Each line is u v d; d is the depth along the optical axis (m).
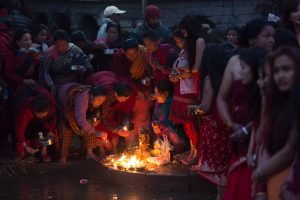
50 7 20.89
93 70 9.09
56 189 7.20
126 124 8.35
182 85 7.20
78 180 7.67
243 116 4.74
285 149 3.67
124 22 21.95
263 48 4.62
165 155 7.45
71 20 21.72
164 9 21.58
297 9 5.62
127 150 8.23
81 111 8.12
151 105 8.55
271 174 3.79
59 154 8.55
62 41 8.59
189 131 7.20
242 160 4.75
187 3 21.22
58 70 8.65
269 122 3.80
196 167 6.75
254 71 4.45
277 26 5.88
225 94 4.92
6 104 8.59
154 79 8.27
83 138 8.70
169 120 7.64
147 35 7.84
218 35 7.48
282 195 3.60
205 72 5.43
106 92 8.09
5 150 9.03
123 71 8.49
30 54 8.63
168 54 7.78
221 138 5.53
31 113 8.19
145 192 6.92
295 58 3.64
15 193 7.04
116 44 9.75
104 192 7.00
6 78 8.63
